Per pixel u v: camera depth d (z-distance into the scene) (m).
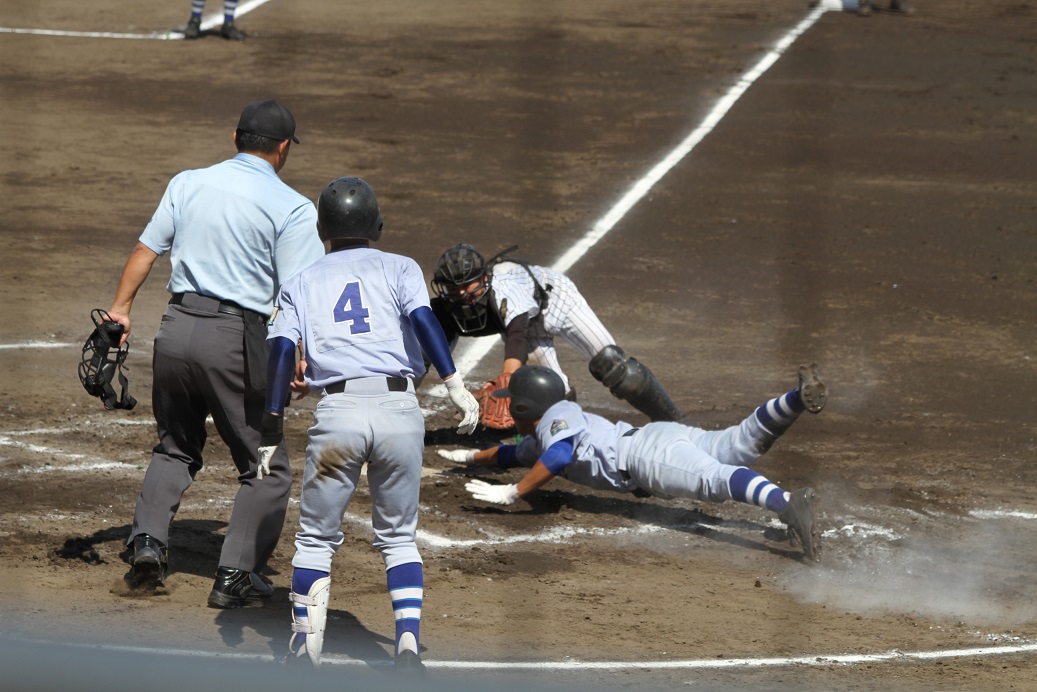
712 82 81.56
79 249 46.34
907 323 41.81
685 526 24.72
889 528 24.66
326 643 18.06
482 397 29.23
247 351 19.48
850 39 95.31
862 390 34.91
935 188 60.41
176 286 19.75
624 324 40.84
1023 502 26.45
